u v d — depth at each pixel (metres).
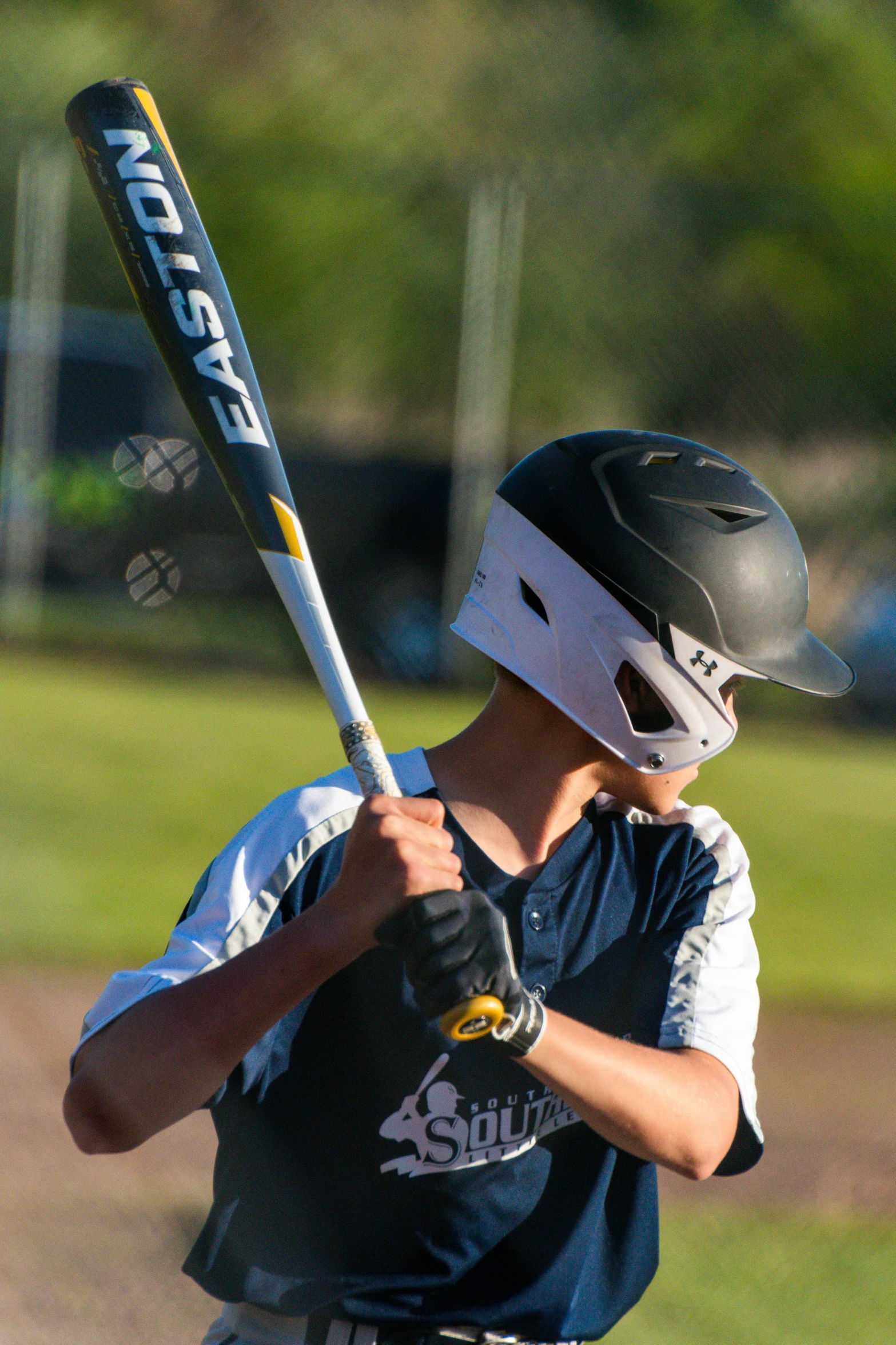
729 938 5.50
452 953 4.43
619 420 49.19
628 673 5.21
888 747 37.03
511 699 5.34
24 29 52.66
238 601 39.81
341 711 5.40
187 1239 11.20
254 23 55.75
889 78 60.41
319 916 4.61
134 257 5.95
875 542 42.53
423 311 52.16
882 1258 11.64
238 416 5.85
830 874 25.14
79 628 38.31
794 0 60.03
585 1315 5.48
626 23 58.88
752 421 48.84
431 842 4.62
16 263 37.62
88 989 17.33
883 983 20.14
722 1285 10.94
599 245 47.94
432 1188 5.11
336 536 40.91
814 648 5.50
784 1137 14.70
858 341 48.81
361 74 55.94
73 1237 10.93
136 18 54.91
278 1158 5.11
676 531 5.14
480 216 38.12
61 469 39.16
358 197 50.91
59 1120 13.60
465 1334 5.20
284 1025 5.07
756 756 33.94
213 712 32.59
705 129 58.12
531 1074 5.15
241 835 5.26
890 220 39.38
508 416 48.72
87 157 6.04
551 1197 5.34
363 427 51.81
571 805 5.36
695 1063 5.14
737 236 48.72
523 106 56.06
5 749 27.77
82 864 21.86
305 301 51.84
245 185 43.44
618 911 5.38
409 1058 5.05
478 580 5.47
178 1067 4.58
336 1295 5.10
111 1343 9.33
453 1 57.41
